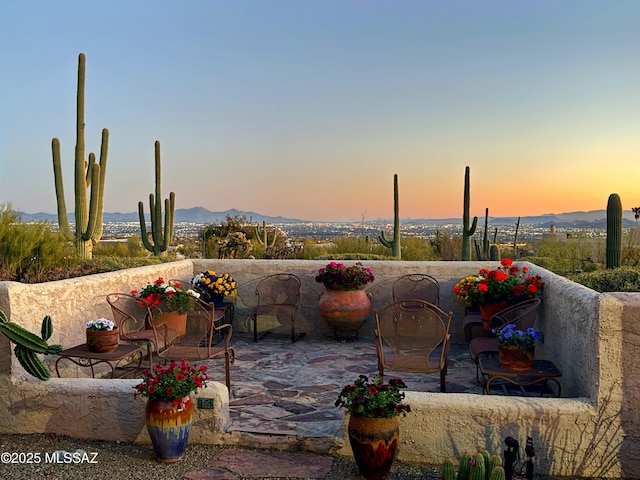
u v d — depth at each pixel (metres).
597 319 3.68
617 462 3.65
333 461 3.86
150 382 3.81
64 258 8.89
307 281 7.75
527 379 4.43
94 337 4.79
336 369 6.00
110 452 4.03
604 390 3.66
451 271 7.43
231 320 7.86
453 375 5.78
